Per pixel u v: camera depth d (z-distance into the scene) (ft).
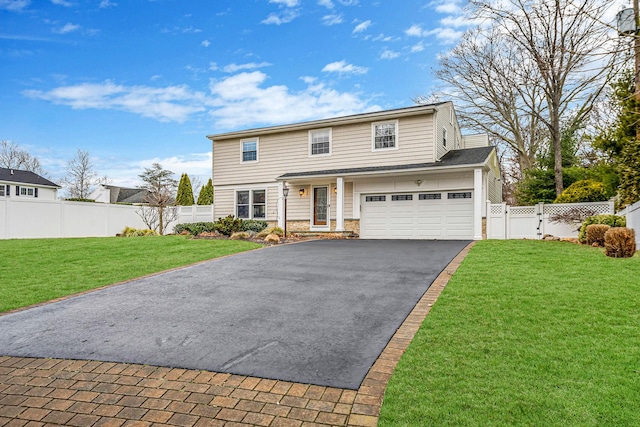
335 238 51.11
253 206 62.75
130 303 19.22
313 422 9.20
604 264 23.94
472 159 47.75
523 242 37.45
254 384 11.01
